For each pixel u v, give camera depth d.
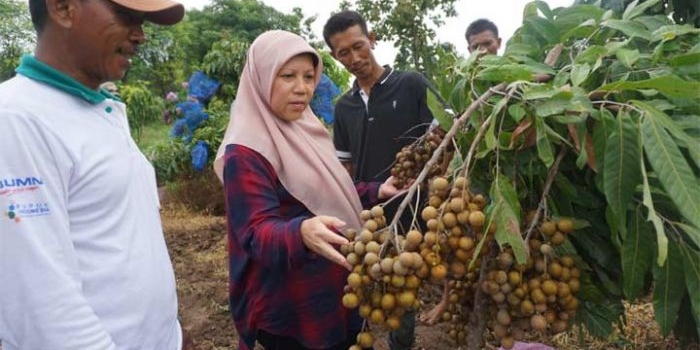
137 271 1.53
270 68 1.88
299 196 1.89
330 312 1.98
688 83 1.22
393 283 1.30
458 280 1.65
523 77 1.44
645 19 1.68
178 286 4.84
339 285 2.00
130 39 1.51
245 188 1.79
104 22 1.42
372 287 1.38
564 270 1.37
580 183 1.51
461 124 1.40
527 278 1.40
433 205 1.38
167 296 1.67
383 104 3.06
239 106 1.98
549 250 1.34
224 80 7.71
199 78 7.64
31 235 1.28
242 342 2.16
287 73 1.89
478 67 1.58
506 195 1.32
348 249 1.44
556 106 1.27
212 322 4.10
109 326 1.46
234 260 2.04
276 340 2.08
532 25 1.79
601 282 1.58
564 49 1.74
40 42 1.46
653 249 1.36
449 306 1.73
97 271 1.44
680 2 2.34
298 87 1.90
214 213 7.59
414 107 3.06
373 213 1.42
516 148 1.44
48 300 1.29
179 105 7.55
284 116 1.94
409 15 7.46
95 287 1.44
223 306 4.36
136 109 11.16
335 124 3.38
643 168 1.21
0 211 1.27
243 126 1.90
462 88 1.60
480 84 1.59
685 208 1.15
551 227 1.36
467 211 1.30
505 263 1.34
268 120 1.92
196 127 7.61
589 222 1.49
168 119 8.38
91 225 1.44
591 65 1.49
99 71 1.50
